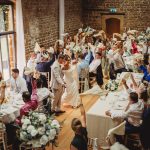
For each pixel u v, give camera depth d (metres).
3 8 8.83
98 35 12.83
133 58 9.72
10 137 5.49
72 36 13.70
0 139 5.29
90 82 9.27
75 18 13.88
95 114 5.52
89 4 14.57
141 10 13.98
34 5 10.05
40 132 4.61
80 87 8.88
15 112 5.75
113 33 14.59
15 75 6.88
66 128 6.79
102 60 10.84
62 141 6.21
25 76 7.65
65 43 11.78
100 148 5.54
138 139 5.30
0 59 8.97
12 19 9.20
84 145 4.09
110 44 12.02
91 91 6.87
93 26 14.84
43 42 11.03
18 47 9.42
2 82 6.52
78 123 4.18
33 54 9.12
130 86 6.85
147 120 5.10
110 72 9.42
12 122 5.66
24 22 9.45
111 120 5.41
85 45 11.39
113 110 5.64
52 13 11.62
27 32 9.70
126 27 14.43
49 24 11.43
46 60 8.78
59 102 7.54
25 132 4.62
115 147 4.74
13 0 9.01
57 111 7.57
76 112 7.71
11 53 9.38
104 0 14.33
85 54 10.27
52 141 4.84
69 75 7.85
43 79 7.50
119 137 5.28
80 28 13.79
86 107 7.99
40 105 6.38
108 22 14.61
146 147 5.16
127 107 5.46
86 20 14.84
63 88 7.69
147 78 7.45
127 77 7.66
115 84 6.91
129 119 5.28
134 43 11.59
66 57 7.76
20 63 9.53
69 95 7.96
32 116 4.72
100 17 14.62
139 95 5.96
